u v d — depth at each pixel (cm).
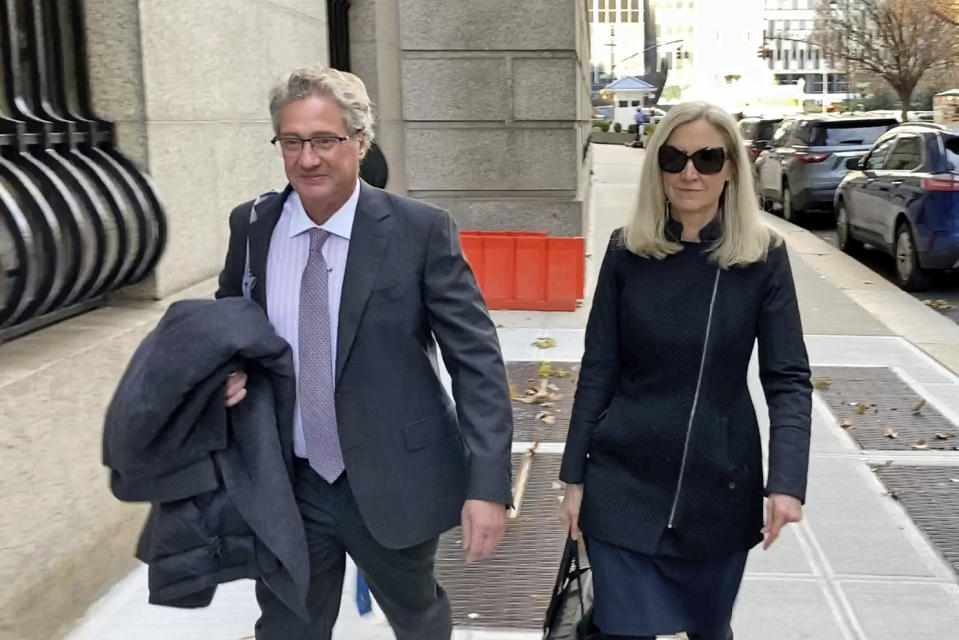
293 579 233
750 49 9862
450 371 254
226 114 534
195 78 494
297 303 248
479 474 242
